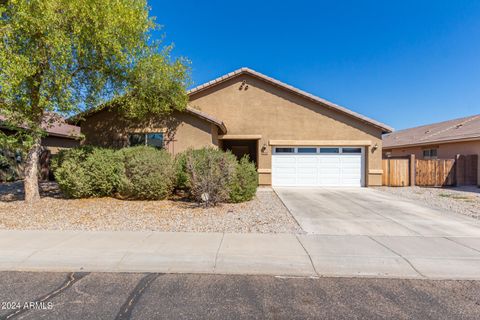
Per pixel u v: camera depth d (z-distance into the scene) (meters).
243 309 3.38
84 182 10.09
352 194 12.75
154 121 13.09
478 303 3.56
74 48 8.80
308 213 8.52
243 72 15.41
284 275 4.33
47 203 9.46
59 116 9.95
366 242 5.73
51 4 7.54
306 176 15.58
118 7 8.52
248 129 15.50
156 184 9.92
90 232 6.27
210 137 12.80
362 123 15.44
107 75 10.11
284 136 15.45
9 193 11.94
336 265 4.65
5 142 8.91
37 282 4.04
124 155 10.23
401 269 4.53
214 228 6.71
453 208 9.47
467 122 20.34
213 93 15.61
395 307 3.46
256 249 5.29
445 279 4.24
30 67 7.93
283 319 3.18
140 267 4.54
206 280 4.15
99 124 13.35
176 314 3.26
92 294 3.71
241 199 10.18
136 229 6.57
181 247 5.35
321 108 15.43
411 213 8.60
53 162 10.43
